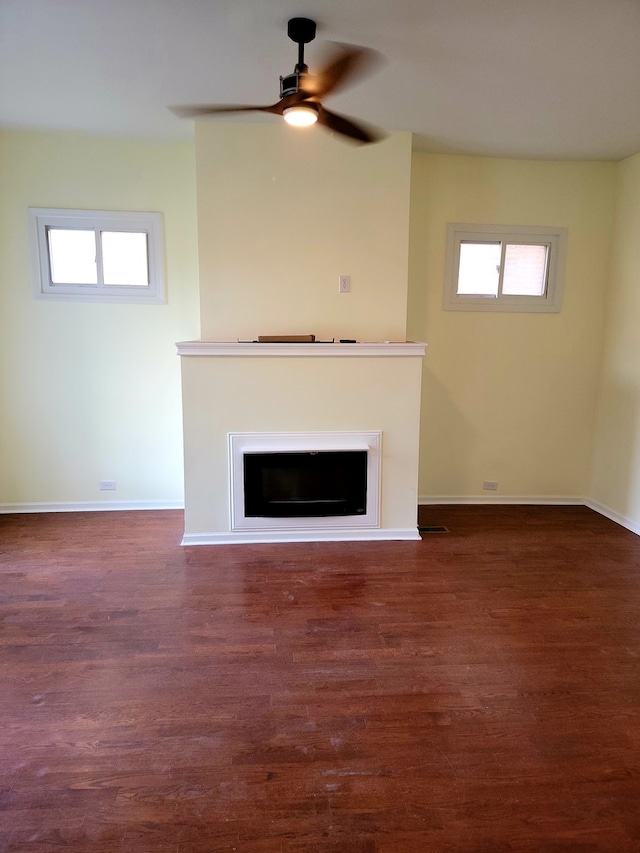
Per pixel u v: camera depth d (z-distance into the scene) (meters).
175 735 1.68
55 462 3.73
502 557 3.07
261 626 2.30
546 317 3.88
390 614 2.42
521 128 3.16
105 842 1.33
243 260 3.30
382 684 1.93
